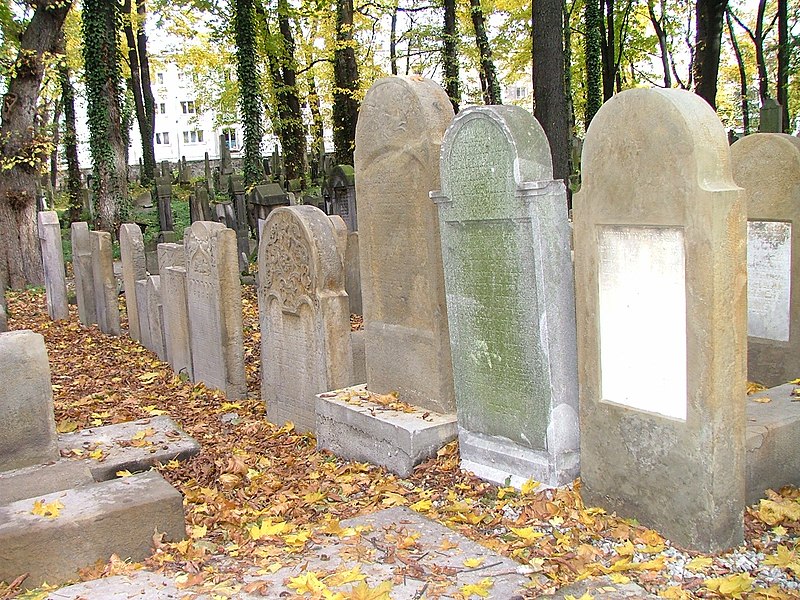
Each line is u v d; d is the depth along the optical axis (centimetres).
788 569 385
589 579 383
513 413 522
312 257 679
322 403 657
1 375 530
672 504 419
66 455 612
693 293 392
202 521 505
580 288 458
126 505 445
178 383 946
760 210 617
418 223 589
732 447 400
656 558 401
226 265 838
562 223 485
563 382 496
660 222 405
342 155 2397
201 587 391
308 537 457
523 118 491
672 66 3120
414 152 580
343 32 2288
